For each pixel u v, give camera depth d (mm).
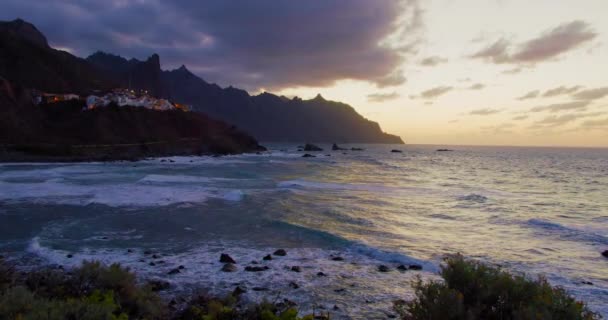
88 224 16156
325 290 9219
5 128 69688
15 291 4820
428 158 105438
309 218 18344
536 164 80438
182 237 14383
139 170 46906
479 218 19531
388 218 18969
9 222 16281
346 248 13258
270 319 5891
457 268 5637
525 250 13383
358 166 64688
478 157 116250
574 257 12547
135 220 17109
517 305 4801
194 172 44625
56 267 10391
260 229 15812
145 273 10164
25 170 44094
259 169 52219
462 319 4691
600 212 22188
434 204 23938
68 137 78500
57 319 4312
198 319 6703
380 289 9320
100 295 6309
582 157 121562
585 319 4590
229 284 9500
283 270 10727
